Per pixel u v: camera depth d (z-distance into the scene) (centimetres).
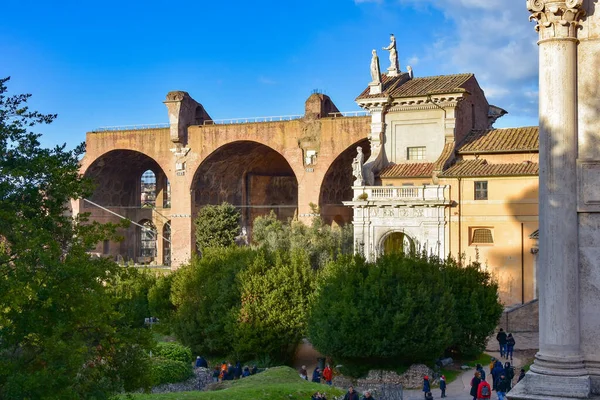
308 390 3544
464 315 4656
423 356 4312
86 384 2202
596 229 1706
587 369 1697
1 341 2123
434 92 6312
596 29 1736
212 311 5134
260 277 5019
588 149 1725
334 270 4797
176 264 9388
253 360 5028
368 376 4378
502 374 3819
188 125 9444
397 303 4269
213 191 9869
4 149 2261
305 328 4938
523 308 5353
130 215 11288
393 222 6103
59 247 2258
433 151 6412
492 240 5853
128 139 9744
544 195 1734
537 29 1777
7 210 2198
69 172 2397
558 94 1730
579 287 1716
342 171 8862
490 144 6209
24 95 2347
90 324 2295
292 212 10538
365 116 8244
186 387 4119
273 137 8788
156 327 5709
